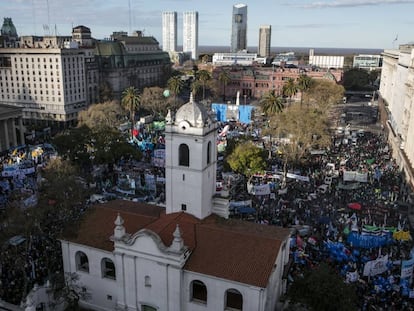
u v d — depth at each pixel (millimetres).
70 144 113625
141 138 144500
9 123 149375
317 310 50688
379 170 114625
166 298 54219
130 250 54062
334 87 194500
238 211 85062
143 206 65188
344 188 102750
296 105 149375
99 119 155250
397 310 55531
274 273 53688
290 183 107750
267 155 118312
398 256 69250
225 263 51750
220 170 115750
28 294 56031
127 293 56594
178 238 51000
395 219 87125
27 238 66750
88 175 104438
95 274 59594
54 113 196125
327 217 83312
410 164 108688
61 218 78938
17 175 99250
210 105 182250
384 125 187125
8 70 197250
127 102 170500
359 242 70375
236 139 120938
